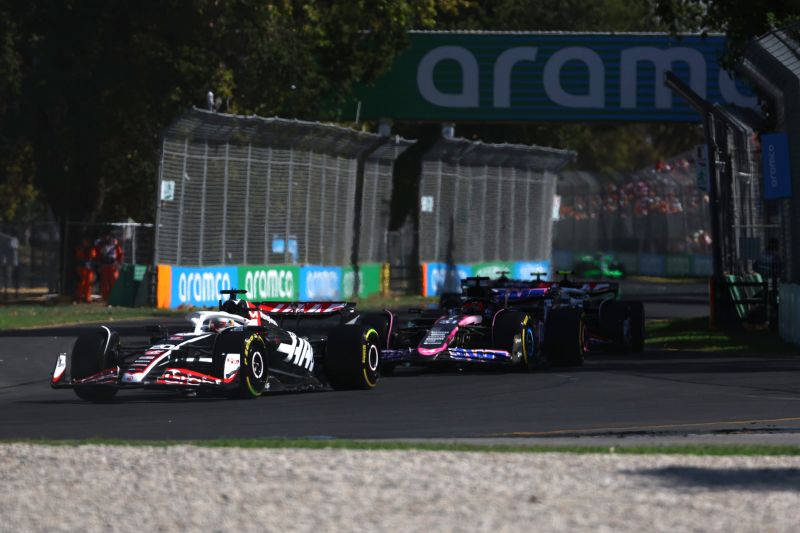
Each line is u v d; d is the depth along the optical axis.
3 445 38.91
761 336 95.44
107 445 38.97
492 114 158.75
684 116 156.75
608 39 157.00
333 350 60.38
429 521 27.45
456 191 172.12
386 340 68.12
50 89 138.00
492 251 182.38
